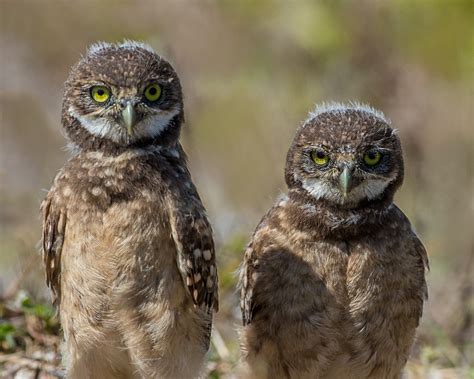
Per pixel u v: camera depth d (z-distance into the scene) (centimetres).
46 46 2623
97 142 1198
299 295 1245
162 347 1196
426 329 1589
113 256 1173
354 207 1247
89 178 1184
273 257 1255
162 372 1207
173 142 1217
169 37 2417
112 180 1180
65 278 1203
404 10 2303
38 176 2341
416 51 2277
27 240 1788
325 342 1247
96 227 1175
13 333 1417
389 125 1293
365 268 1235
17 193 2194
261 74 2316
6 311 1455
